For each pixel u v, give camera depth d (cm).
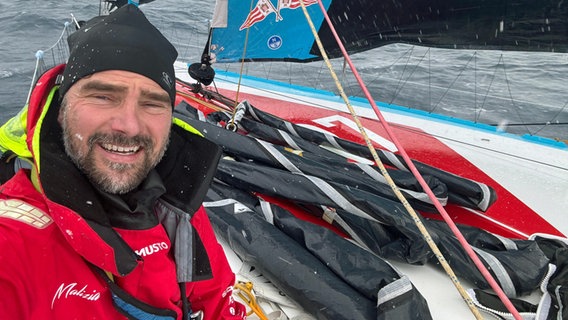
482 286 185
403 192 221
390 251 195
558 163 299
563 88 685
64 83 89
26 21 891
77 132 87
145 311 96
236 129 275
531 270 183
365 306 156
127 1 355
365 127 344
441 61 816
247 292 167
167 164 112
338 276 167
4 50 722
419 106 597
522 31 294
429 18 314
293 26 353
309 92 405
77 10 995
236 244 185
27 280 81
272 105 374
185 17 994
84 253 84
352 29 342
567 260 185
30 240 81
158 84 91
